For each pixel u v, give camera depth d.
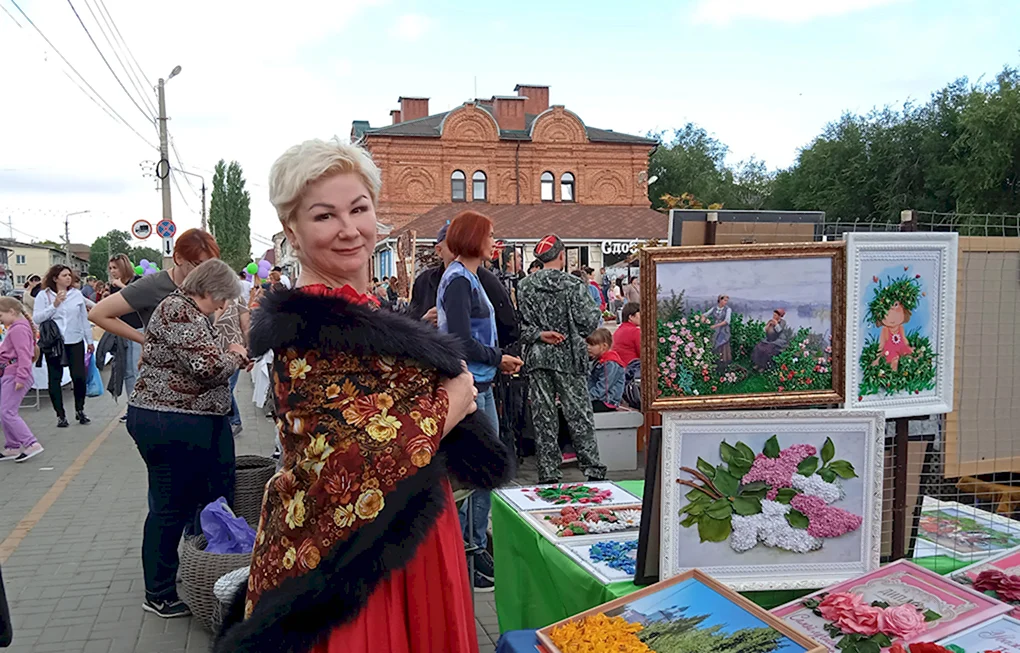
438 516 1.40
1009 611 2.07
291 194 1.47
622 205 31.94
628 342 6.79
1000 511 3.10
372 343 1.36
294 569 1.37
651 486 2.27
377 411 1.37
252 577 1.49
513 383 6.02
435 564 1.49
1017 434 2.67
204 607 3.33
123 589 3.91
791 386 2.34
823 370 2.35
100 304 4.16
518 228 28.47
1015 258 2.62
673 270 2.26
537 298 5.20
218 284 3.31
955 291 2.47
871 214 32.91
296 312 1.36
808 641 1.84
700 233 2.38
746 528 2.29
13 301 6.99
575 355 5.19
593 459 5.25
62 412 8.52
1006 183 27.94
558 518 2.89
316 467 1.36
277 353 1.42
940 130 30.80
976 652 1.92
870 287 2.37
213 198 52.28
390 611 1.43
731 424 2.28
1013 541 2.72
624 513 2.94
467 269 3.73
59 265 8.55
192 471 3.42
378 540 1.33
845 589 2.25
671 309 2.26
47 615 3.60
